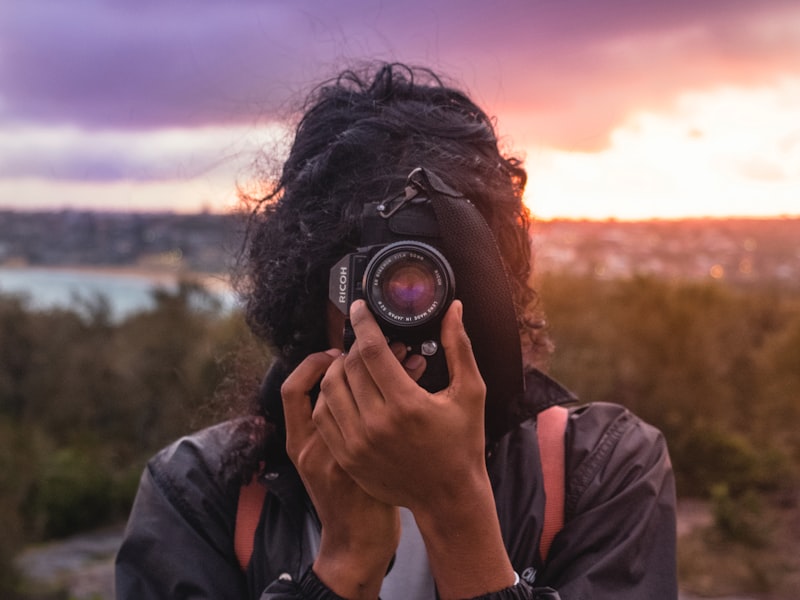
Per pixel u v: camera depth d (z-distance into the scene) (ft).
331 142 4.38
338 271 3.62
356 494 3.64
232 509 4.43
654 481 4.34
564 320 37.52
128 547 4.40
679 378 33.01
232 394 5.03
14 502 33.45
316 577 3.68
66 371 54.85
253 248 4.63
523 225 4.57
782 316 44.39
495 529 3.50
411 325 3.37
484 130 4.44
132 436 50.57
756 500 24.86
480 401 3.39
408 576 4.25
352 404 3.41
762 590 20.04
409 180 3.80
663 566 4.22
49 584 29.32
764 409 33.14
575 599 3.97
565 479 4.38
